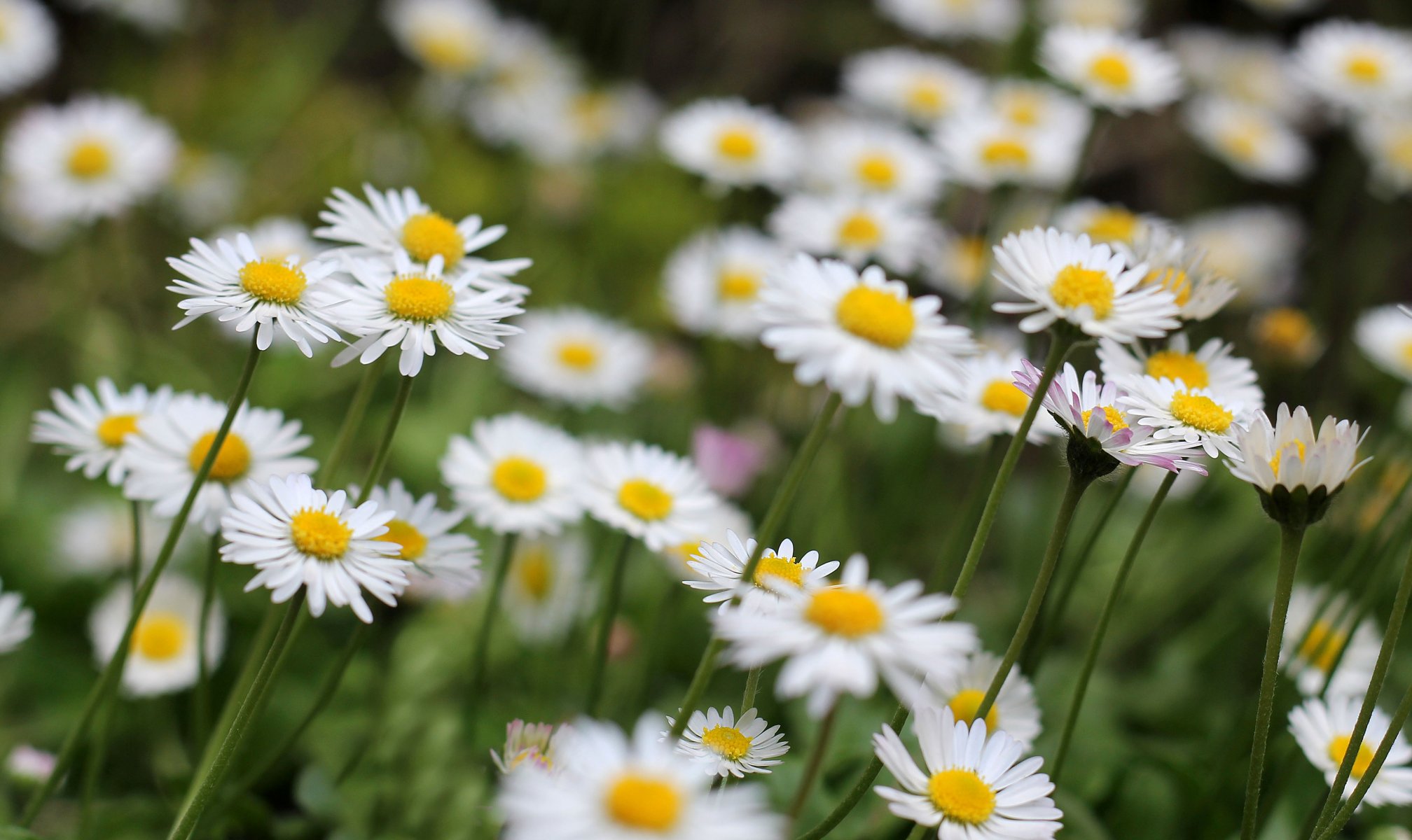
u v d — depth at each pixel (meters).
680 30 1.44
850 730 0.60
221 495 0.55
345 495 0.52
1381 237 1.00
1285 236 1.00
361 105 1.25
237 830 0.58
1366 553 0.58
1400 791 0.55
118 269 0.92
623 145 1.15
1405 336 0.68
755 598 0.50
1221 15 1.35
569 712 0.62
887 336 0.51
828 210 0.72
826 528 0.70
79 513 0.70
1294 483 0.51
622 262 1.05
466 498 0.58
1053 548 0.52
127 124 0.79
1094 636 0.55
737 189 0.85
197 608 0.63
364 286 0.54
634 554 0.67
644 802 0.47
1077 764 0.60
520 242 1.01
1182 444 0.52
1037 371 0.53
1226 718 0.64
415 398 0.82
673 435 0.80
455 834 0.58
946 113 0.88
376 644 0.64
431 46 1.11
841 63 1.38
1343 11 1.28
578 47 1.42
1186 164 1.20
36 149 0.77
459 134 1.15
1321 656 0.60
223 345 0.85
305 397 0.77
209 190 0.99
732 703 0.63
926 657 0.48
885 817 0.57
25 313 0.94
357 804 0.59
